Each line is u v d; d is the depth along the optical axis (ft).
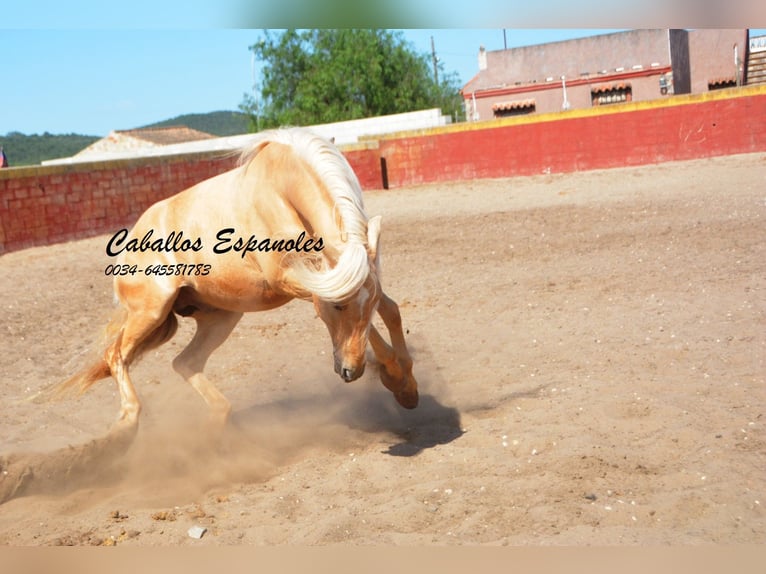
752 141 64.13
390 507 12.76
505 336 23.17
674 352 19.77
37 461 15.31
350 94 135.85
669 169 62.44
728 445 14.11
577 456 14.03
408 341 23.56
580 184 61.36
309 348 24.59
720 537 11.09
